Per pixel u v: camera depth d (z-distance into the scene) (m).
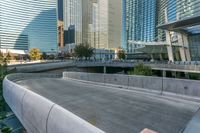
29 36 180.12
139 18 172.38
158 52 128.12
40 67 61.91
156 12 149.75
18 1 172.25
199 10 75.50
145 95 15.63
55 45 190.62
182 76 57.53
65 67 78.50
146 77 17.62
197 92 13.44
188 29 86.00
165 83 15.84
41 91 18.27
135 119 9.45
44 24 186.12
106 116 10.01
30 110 7.20
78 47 134.38
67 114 4.98
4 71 33.69
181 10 89.75
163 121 9.11
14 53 166.62
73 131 4.48
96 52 193.00
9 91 12.58
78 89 19.45
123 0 196.88
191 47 88.94
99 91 17.92
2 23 163.62
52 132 5.31
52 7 188.62
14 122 13.40
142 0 168.38
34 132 6.70
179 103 12.57
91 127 4.16
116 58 176.50
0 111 15.63
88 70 92.50
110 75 22.44
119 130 8.14
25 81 27.47
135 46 174.50
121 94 16.17
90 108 11.66
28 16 177.88
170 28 84.50
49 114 5.65
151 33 157.75
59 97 15.25
